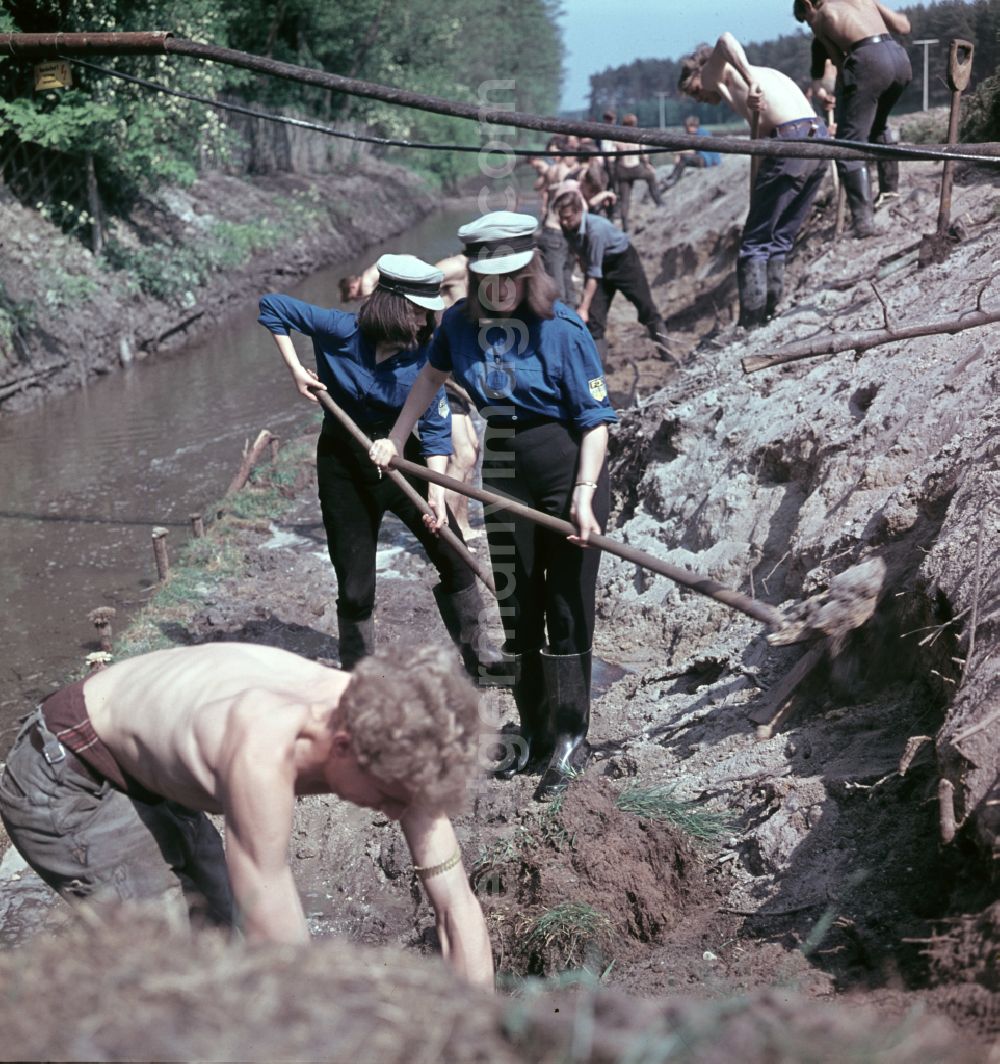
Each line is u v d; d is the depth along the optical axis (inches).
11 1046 63.9
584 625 174.6
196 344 628.4
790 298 340.2
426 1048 67.3
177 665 111.3
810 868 137.9
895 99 351.3
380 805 95.8
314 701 99.7
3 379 485.7
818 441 224.4
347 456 204.5
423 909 157.0
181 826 119.8
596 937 135.9
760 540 223.5
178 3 618.5
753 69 333.4
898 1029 75.4
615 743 187.6
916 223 345.1
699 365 321.1
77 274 582.2
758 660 187.2
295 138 1050.7
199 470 396.8
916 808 135.4
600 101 1365.7
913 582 159.2
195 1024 65.7
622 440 299.4
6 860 177.5
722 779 162.1
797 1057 70.1
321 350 204.8
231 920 121.1
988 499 155.6
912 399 211.3
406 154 1337.4
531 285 160.6
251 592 278.5
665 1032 70.6
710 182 701.9
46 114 549.3
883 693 160.6
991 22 492.1
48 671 252.4
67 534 339.6
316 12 1023.0
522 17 1657.2
